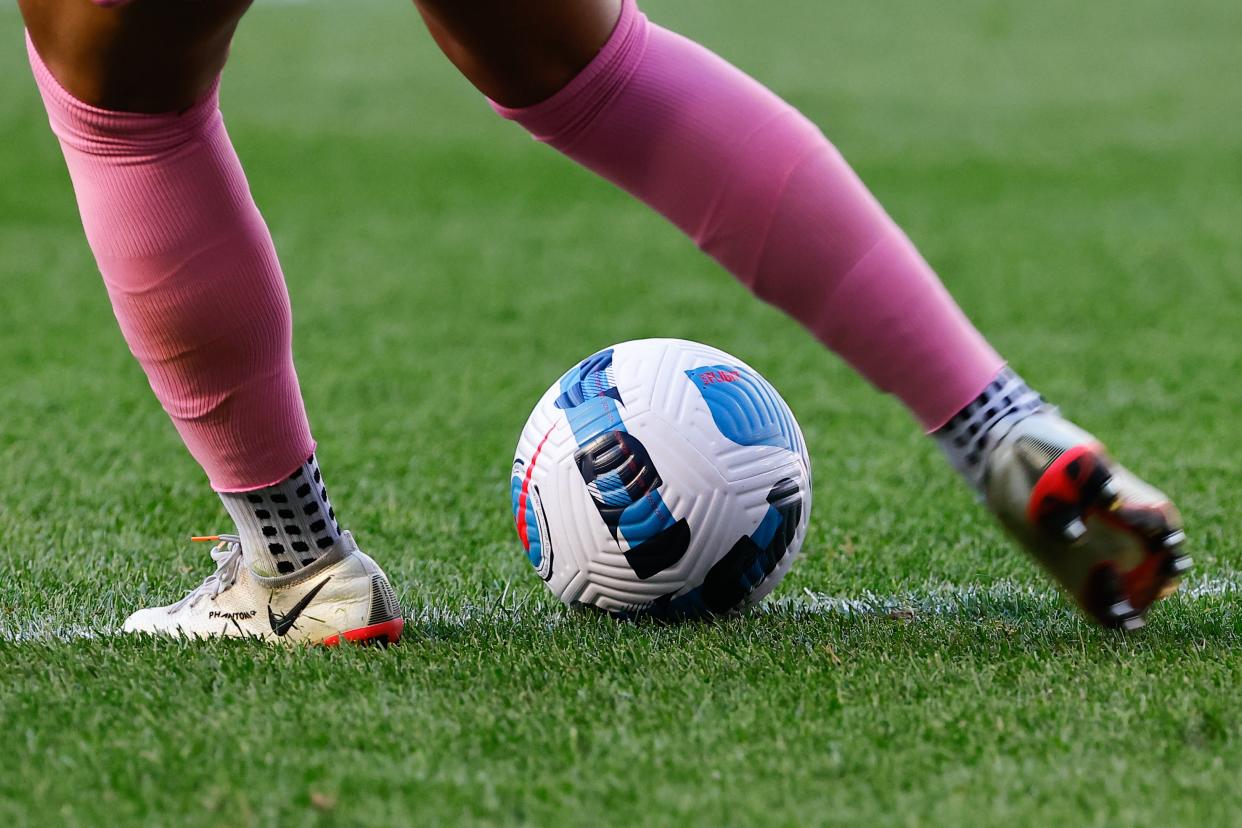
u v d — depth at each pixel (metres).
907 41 92.75
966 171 55.94
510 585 11.99
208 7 7.25
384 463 17.81
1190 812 6.50
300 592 9.45
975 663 8.94
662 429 9.92
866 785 6.92
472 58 8.01
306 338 28.19
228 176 8.20
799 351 27.00
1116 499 8.27
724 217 8.25
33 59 7.95
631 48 8.12
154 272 8.09
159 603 11.41
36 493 15.70
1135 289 34.03
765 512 10.04
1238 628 9.96
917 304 8.20
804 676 8.62
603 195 51.03
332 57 82.00
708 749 7.40
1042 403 8.48
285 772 7.10
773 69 81.62
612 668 8.85
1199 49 89.06
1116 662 8.86
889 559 13.05
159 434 19.33
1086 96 74.75
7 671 8.86
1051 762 7.17
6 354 25.73
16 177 50.47
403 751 7.39
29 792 6.89
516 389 23.58
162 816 6.62
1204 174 54.66
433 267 37.59
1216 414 20.92
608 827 6.46
